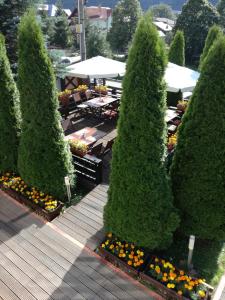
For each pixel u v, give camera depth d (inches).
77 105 361.7
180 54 389.4
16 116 217.8
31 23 163.2
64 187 210.7
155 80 122.3
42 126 189.5
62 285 151.1
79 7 393.1
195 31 1058.7
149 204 146.3
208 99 132.9
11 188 220.8
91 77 321.7
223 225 162.1
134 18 1144.2
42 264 163.5
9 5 334.3
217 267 161.6
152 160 138.4
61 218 200.2
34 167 202.1
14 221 196.5
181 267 159.6
